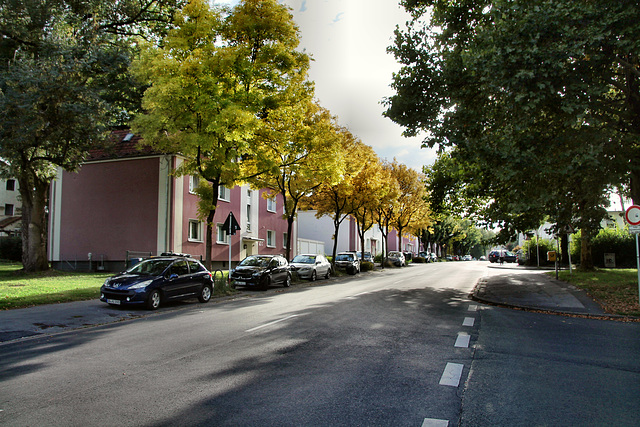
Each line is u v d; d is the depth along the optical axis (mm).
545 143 11164
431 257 65500
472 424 3887
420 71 13156
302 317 10000
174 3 21594
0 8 17062
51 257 26422
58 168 26734
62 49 16750
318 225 56844
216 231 27781
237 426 3807
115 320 10156
